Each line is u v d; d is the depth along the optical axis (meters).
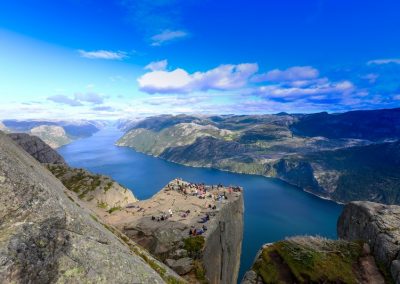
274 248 24.64
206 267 59.22
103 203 88.69
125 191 101.19
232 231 96.44
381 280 21.89
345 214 34.91
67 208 20.66
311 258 23.11
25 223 16.81
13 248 15.09
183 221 73.00
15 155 23.23
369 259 23.89
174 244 60.16
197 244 60.69
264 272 22.59
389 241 23.88
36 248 16.27
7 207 16.94
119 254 21.28
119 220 74.81
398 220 26.73
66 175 102.81
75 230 19.67
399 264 21.67
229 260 89.00
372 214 28.45
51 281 15.95
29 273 15.15
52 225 18.19
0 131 31.41
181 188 111.94
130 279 19.70
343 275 21.97
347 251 24.47
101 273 18.30
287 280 21.86
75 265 17.50
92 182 98.25
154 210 82.56
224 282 82.19
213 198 100.62
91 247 19.45
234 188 123.69
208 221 74.38
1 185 17.41
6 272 14.16
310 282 21.38
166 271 34.03
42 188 19.66
